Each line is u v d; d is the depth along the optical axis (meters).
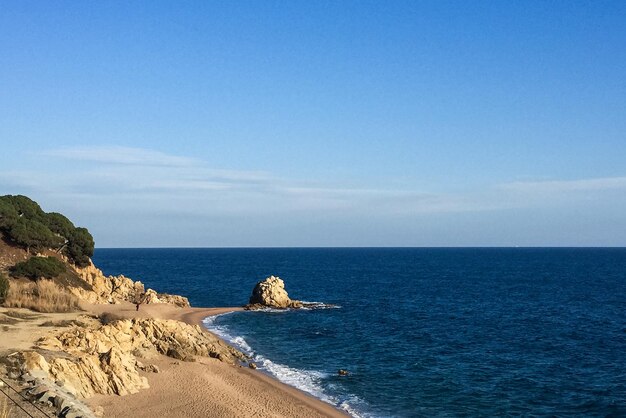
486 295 127.12
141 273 185.12
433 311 98.44
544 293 131.75
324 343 66.31
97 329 51.28
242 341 66.44
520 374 52.75
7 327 49.03
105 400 37.44
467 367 55.31
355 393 45.38
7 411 28.09
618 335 74.88
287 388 45.78
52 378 35.66
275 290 99.50
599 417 40.97
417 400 43.97
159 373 45.28
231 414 37.25
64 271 78.44
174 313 86.00
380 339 69.69
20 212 83.62
